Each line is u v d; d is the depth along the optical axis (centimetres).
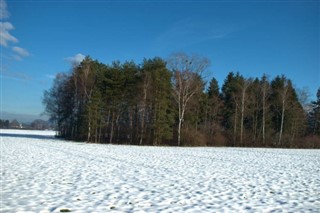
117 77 5475
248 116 7038
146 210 912
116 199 1039
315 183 1502
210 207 970
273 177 1677
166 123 5309
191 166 2080
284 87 6612
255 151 4259
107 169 1775
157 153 3216
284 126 7062
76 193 1109
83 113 5659
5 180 1313
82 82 5775
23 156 2350
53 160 2158
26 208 886
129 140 5759
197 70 5416
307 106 7719
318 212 943
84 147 3825
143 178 1490
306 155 3684
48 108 7375
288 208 988
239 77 7656
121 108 5766
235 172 1842
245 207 983
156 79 5178
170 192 1180
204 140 5572
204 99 6625
